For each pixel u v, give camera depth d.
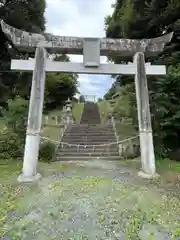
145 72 5.88
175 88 7.25
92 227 2.93
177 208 3.49
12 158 7.02
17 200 3.79
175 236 2.71
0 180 4.90
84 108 21.78
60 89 20.12
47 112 16.91
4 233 2.76
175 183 4.75
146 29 10.52
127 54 6.18
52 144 7.76
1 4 11.47
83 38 5.73
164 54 9.61
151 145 5.43
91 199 3.85
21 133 7.35
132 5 10.74
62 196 3.97
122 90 10.02
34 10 12.62
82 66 5.77
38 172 5.67
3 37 11.73
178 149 7.13
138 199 3.86
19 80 12.10
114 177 5.26
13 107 7.54
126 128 10.83
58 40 5.70
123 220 3.12
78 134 10.14
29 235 2.72
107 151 8.25
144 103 5.68
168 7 8.98
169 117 7.00
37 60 5.59
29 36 5.61
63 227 2.93
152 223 3.03
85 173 5.66
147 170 5.27
